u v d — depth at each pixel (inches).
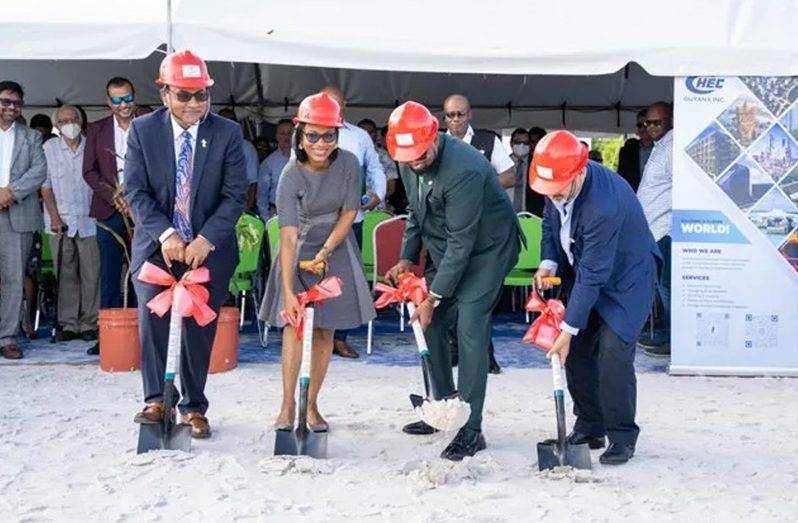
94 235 337.4
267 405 249.6
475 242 205.2
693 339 297.0
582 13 289.4
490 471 195.6
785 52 287.0
